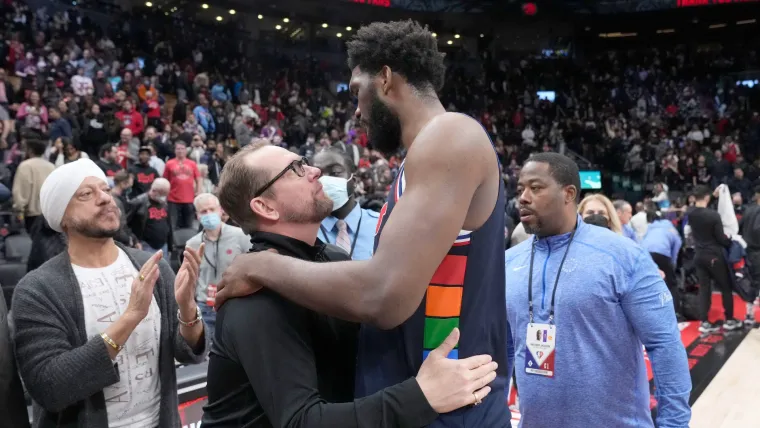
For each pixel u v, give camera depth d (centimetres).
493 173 97
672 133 1627
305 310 108
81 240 166
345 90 1856
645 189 1405
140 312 151
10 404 152
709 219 576
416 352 98
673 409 164
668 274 521
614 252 175
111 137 870
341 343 116
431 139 92
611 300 171
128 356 162
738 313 652
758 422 368
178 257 582
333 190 241
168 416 168
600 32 2206
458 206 89
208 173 823
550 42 2184
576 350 173
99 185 165
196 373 260
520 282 189
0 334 151
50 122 889
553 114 1852
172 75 1332
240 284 104
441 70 107
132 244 470
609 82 1989
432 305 98
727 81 1920
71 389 144
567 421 174
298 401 98
